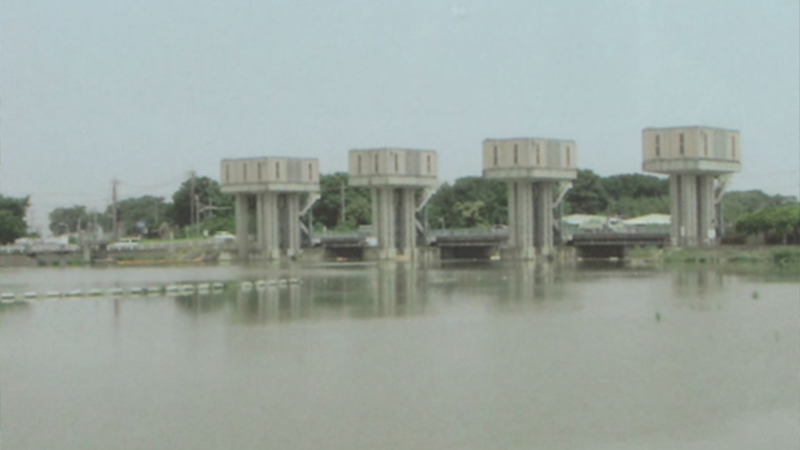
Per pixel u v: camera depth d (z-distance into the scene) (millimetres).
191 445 78375
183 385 100188
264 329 141625
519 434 79438
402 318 153250
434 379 100500
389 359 112750
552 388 95000
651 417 83500
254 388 97812
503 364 108062
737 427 80312
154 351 122562
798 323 137125
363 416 85812
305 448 77062
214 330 141625
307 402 91250
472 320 148875
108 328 146625
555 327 138250
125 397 95188
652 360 108562
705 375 99625
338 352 118500
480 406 88500
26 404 93188
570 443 76938
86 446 78750
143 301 191625
